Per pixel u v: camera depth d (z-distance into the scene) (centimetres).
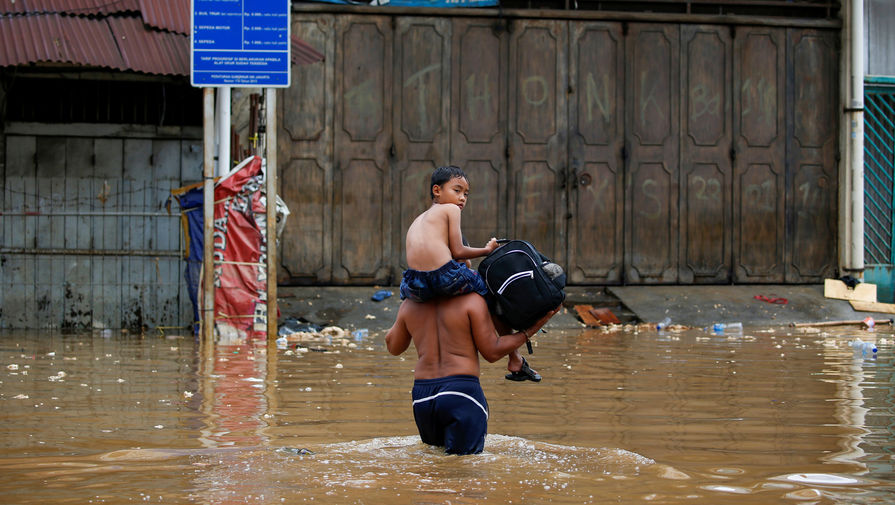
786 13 1402
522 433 462
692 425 486
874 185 1451
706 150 1370
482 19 1320
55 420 489
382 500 318
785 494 337
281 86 991
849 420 502
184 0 1087
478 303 411
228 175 1011
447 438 403
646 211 1357
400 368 736
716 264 1372
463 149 1321
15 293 1145
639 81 1354
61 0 1043
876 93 1433
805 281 1392
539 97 1334
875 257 1452
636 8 1365
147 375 684
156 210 1166
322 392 600
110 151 1162
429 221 421
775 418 508
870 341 998
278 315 1169
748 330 1158
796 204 1392
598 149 1347
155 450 409
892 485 352
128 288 1158
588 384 648
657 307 1268
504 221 1328
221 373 699
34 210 1148
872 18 1424
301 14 1288
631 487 344
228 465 375
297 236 1287
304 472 362
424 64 1312
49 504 316
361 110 1301
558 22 1336
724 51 1372
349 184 1298
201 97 1179
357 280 1298
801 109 1392
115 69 1026
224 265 1009
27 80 1149
